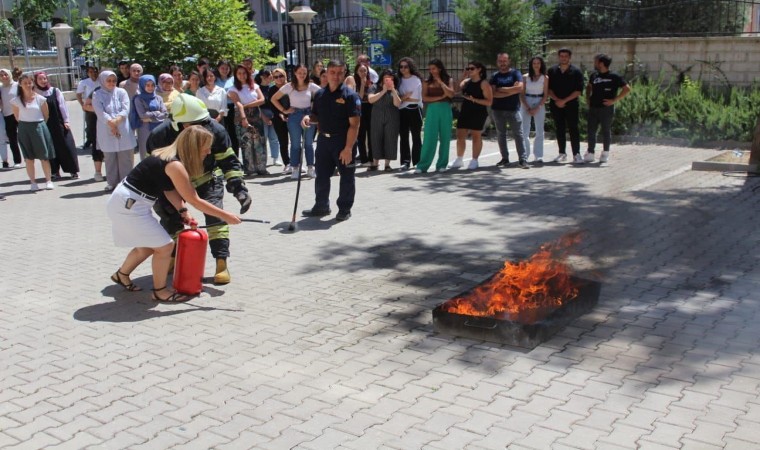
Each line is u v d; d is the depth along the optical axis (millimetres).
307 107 11398
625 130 14336
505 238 7840
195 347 5191
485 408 4211
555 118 12555
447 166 12336
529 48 16719
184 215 6148
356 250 7531
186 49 15633
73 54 28641
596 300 5746
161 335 5434
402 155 12180
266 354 5043
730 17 16297
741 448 3715
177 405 4348
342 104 8555
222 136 6496
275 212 9352
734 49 15211
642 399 4254
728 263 6762
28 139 11047
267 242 7914
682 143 13766
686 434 3861
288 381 4625
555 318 5227
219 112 11555
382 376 4652
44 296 6383
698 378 4496
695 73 15656
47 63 29312
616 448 3752
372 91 12281
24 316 5910
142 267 7168
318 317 5711
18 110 10961
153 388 4578
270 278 6707
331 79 8516
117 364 4945
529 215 8836
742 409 4105
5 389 4609
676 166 11820
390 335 5316
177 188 5859
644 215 8672
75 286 6637
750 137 13305
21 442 3969
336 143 8695
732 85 15336
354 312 5797
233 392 4496
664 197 9617
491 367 4734
